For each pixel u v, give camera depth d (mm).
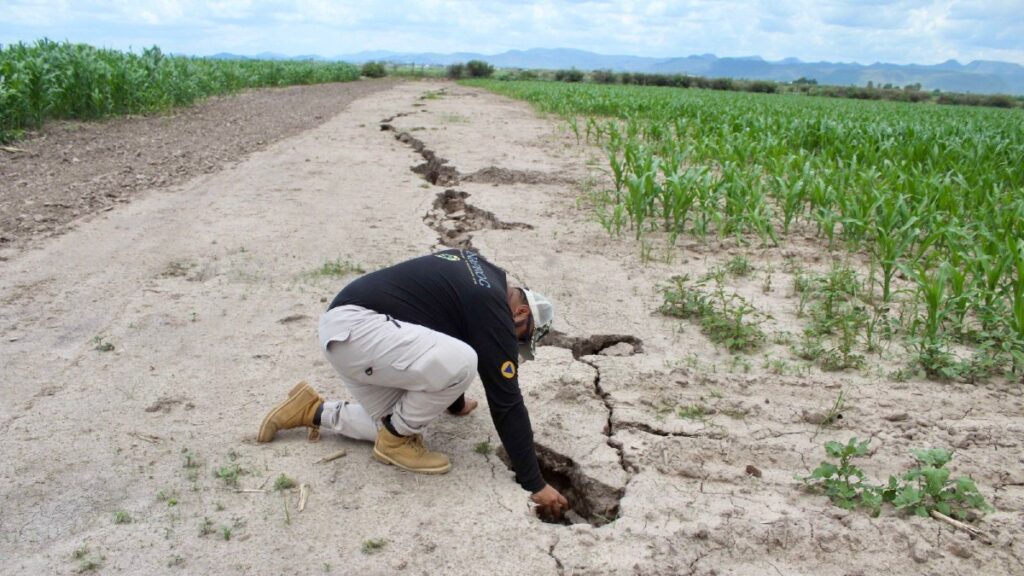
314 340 4547
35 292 5203
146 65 17844
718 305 5266
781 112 17859
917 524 2947
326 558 2703
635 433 3600
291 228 7035
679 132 13492
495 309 2924
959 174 8539
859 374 4258
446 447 3453
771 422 3723
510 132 15484
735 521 2951
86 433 3459
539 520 2965
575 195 8961
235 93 26031
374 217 7590
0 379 3943
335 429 3416
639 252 6586
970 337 4801
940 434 3633
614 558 2746
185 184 8953
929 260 5930
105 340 4461
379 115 19016
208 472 3193
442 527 2885
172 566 2641
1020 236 6422
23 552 2689
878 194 6754
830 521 2967
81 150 11047
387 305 3012
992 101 50688
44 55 14117
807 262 6414
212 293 5277
